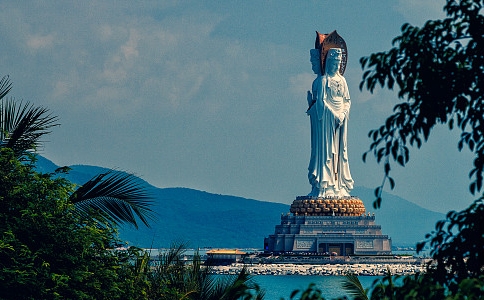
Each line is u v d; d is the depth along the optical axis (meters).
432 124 38.66
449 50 38.94
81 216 64.56
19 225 62.69
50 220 64.00
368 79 39.53
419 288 38.69
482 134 38.78
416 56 38.59
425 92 38.62
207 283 70.19
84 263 65.19
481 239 38.22
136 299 69.38
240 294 50.56
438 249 39.53
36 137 64.06
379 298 43.09
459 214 39.16
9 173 64.38
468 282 36.22
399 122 39.06
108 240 70.12
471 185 38.50
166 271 72.56
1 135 62.91
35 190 64.88
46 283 63.19
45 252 62.28
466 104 38.50
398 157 39.06
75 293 63.00
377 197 38.88
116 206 64.12
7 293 60.25
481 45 38.22
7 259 61.00
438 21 38.78
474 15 38.28
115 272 69.06
